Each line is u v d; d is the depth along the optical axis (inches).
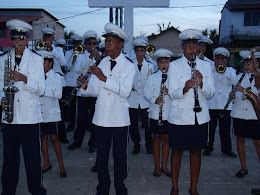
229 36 1070.4
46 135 178.7
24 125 128.3
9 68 123.3
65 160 203.5
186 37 135.3
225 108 192.1
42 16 962.1
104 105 137.9
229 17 1097.4
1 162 195.8
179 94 133.4
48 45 240.4
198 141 137.8
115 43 135.7
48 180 168.6
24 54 128.6
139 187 161.0
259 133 164.4
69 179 170.6
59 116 172.6
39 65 131.4
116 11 601.3
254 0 1026.7
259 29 1019.9
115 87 132.0
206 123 139.6
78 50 210.8
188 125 136.8
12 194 135.3
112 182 169.3
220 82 215.9
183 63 140.9
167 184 165.5
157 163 175.9
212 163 201.8
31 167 132.0
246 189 160.9
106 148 141.6
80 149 229.6
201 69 140.4
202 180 172.1
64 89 272.2
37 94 129.6
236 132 175.8
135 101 213.9
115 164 143.2
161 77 177.5
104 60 143.5
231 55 1003.9
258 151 168.4
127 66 140.4
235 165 198.4
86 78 139.5
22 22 125.3
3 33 903.7
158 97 167.0
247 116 166.6
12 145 130.3
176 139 139.4
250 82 173.3
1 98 128.6
